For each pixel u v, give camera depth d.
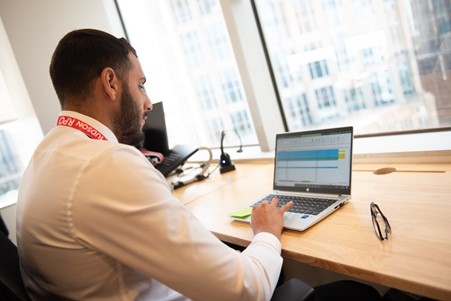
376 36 1.69
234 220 1.27
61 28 2.82
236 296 0.74
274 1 2.08
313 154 1.29
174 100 3.19
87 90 0.87
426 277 0.70
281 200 1.30
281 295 0.88
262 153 2.25
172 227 0.73
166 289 0.91
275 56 2.21
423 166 1.39
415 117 1.67
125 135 0.98
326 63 1.95
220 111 2.77
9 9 2.62
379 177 1.37
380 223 0.98
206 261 0.73
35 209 0.76
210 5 2.54
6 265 0.85
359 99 1.87
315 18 1.92
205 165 2.14
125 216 0.70
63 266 0.76
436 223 0.91
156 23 3.07
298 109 2.22
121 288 0.78
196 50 2.79
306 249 0.93
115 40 0.92
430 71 1.55
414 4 1.52
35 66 2.71
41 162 0.82
